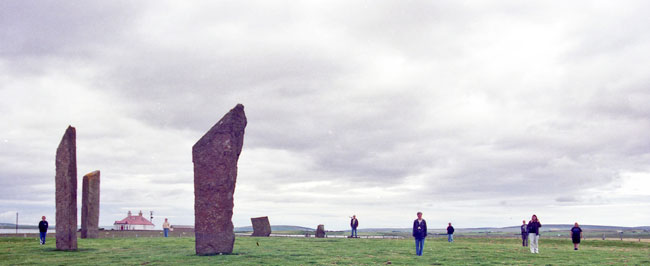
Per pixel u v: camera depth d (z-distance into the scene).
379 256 29.89
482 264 25.64
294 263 24.97
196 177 29.28
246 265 23.78
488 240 59.38
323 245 39.56
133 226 137.25
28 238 46.69
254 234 59.09
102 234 56.47
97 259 27.12
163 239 47.22
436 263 26.00
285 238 52.16
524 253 34.06
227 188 29.16
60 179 33.06
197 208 29.19
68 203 32.62
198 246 29.05
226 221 29.16
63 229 32.72
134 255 29.30
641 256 32.31
